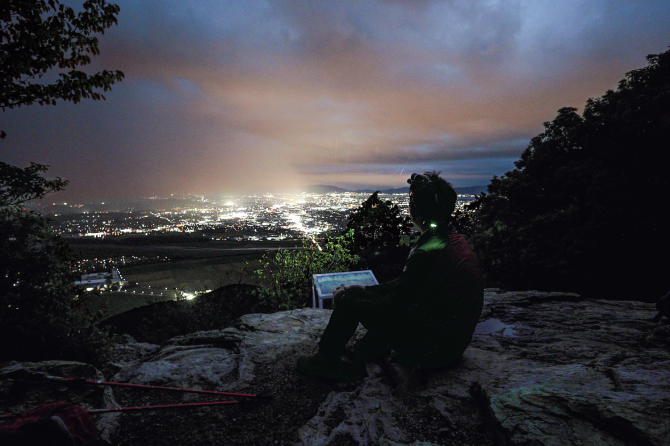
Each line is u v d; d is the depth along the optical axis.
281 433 1.89
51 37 3.64
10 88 3.62
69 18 3.76
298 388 2.32
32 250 3.07
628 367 1.95
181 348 3.18
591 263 9.55
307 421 1.97
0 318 2.70
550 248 10.40
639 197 9.41
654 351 2.27
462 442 1.64
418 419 1.83
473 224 15.22
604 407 1.51
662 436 1.29
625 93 11.30
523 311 3.50
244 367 2.62
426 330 2.06
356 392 2.21
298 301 6.86
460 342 2.05
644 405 1.48
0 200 3.24
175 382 2.48
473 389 1.99
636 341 2.57
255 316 3.85
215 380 2.50
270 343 3.02
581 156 12.03
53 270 3.09
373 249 8.82
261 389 2.34
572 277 9.71
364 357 2.28
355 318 2.21
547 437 1.46
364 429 1.80
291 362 2.66
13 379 2.26
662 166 9.41
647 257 9.12
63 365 2.57
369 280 4.38
